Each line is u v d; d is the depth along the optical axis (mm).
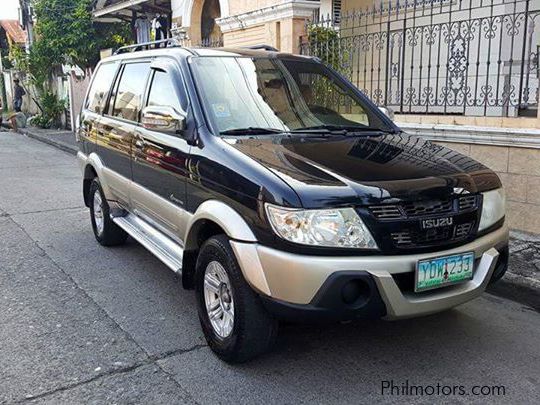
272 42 9578
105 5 16125
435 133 6770
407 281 3227
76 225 7277
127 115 5242
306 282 3049
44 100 20844
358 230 3094
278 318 3238
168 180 4270
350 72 8281
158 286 5074
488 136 6215
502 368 3625
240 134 3980
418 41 8344
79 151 6766
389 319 3219
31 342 3971
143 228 5062
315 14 9828
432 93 8055
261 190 3230
